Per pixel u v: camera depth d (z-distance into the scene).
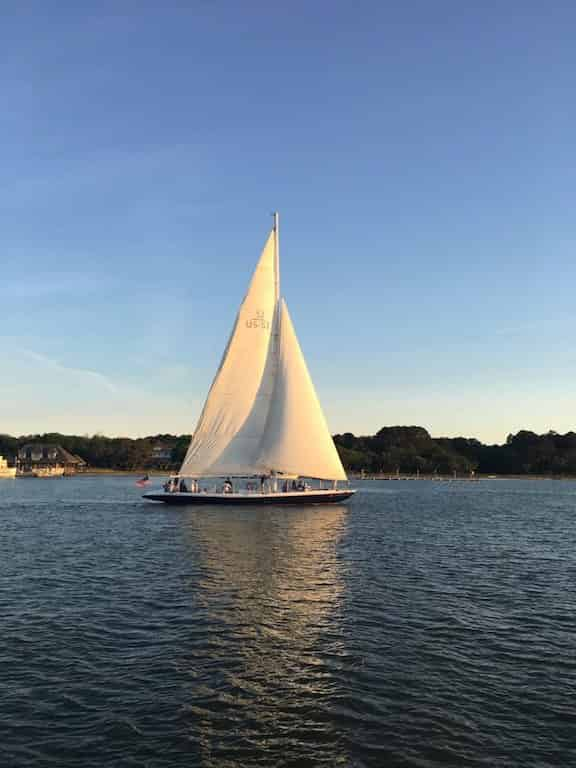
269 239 65.94
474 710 15.02
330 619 22.41
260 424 65.44
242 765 12.48
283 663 17.89
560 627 22.11
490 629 21.67
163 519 55.78
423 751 13.06
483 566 34.62
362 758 12.77
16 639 20.02
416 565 34.16
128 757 12.73
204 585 27.88
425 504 86.75
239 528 48.88
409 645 19.69
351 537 45.19
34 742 13.30
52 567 32.69
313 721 14.33
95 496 96.56
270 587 27.52
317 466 64.12
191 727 13.98
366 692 15.94
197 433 65.31
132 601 24.89
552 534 52.06
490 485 165.50
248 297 65.00
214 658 18.23
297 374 64.50
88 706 15.03
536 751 13.14
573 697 15.89
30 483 152.88
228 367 64.94
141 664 17.75
